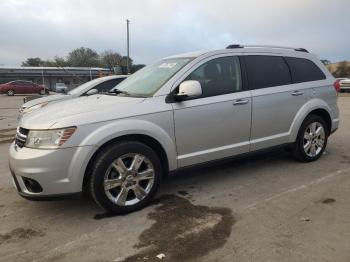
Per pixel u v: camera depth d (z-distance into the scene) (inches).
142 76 202.1
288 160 239.3
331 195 177.9
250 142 202.2
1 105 956.6
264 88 205.9
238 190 188.4
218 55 193.8
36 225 156.8
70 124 149.7
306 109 223.8
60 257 130.6
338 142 294.8
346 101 792.3
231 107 190.1
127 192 162.4
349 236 137.5
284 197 177.0
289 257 124.7
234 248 131.6
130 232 146.6
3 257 132.0
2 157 287.1
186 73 181.0
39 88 1504.7
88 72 2102.6
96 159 154.8
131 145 160.1
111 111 159.5
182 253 129.8
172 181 205.5
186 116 175.8
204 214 160.6
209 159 187.8
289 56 225.3
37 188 150.8
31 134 152.9
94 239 142.4
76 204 177.6
